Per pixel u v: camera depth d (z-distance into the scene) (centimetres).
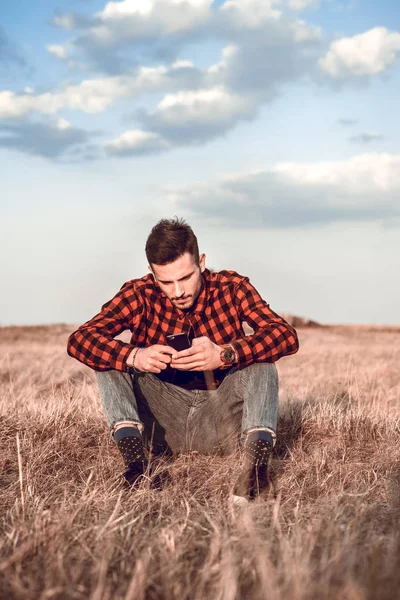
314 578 207
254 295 393
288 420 490
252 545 235
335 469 377
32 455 393
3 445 424
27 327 2777
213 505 314
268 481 328
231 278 398
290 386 817
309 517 289
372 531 257
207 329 394
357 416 504
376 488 341
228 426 387
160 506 310
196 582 212
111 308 386
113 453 417
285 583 196
